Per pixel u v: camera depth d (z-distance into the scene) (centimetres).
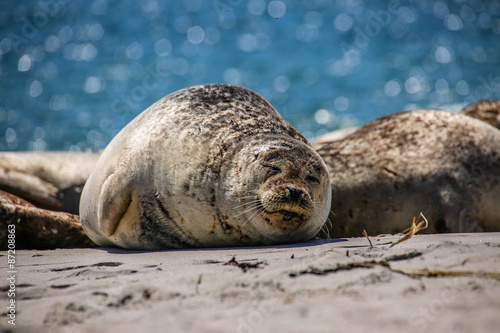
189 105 1884
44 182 2688
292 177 1639
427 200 2180
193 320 837
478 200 2206
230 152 1725
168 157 1742
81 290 1074
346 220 2234
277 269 1102
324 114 6119
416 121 2383
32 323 896
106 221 1764
